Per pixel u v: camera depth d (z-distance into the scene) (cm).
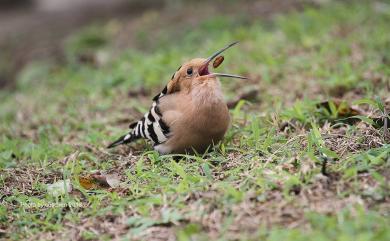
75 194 923
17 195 940
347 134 967
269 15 1955
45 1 3366
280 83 1384
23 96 1789
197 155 995
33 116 1484
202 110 971
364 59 1412
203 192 821
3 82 2211
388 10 1709
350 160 845
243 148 1005
